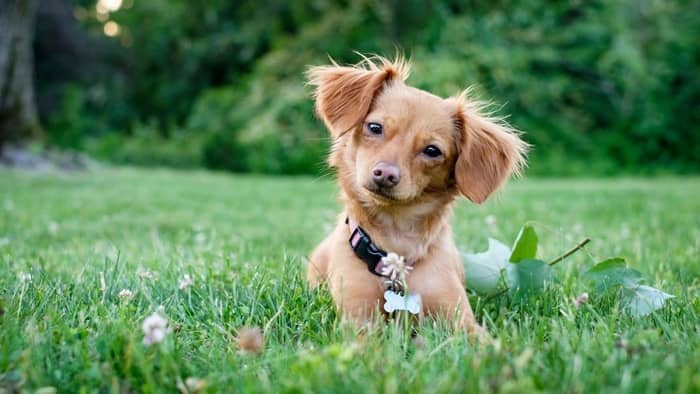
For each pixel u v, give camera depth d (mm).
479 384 651
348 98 917
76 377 680
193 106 4723
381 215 882
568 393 646
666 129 4434
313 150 3932
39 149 2799
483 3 4250
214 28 4762
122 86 5035
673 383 662
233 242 1235
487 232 1348
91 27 5344
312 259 978
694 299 875
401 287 864
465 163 898
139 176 2869
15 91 2789
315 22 4262
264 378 678
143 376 680
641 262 1069
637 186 2822
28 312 801
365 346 723
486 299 925
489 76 4004
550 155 4141
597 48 4301
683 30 4504
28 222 1439
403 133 882
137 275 928
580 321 817
